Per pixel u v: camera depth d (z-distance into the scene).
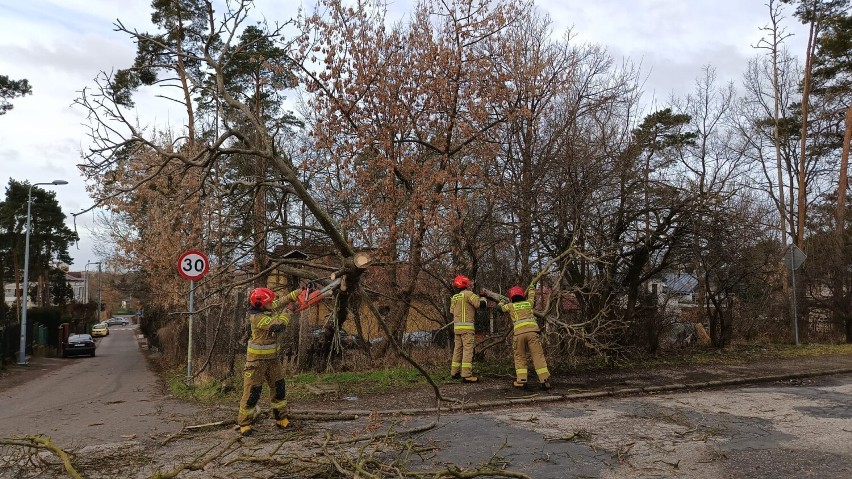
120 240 21.42
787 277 18.94
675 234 12.75
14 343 28.97
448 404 8.62
